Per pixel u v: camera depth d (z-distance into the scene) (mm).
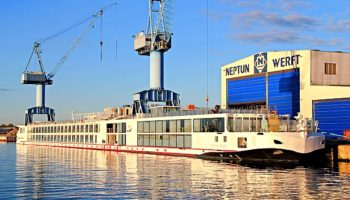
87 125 135000
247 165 73062
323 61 112062
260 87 123750
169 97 123875
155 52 126875
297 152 75188
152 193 44688
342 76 114500
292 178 55250
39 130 167500
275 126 80688
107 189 47344
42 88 188750
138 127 110938
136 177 56969
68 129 146000
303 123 77500
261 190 46156
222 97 138000
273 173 60719
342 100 100562
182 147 95500
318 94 106562
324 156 80062
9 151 128250
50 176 59344
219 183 51094
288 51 115688
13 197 43219
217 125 86375
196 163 76938
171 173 61062
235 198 42000
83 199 41844
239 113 87125
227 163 77312
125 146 115688
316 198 41875
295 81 113375
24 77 185000
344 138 90562
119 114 130500
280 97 117312
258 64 124250
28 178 57344
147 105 121438
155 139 104438
